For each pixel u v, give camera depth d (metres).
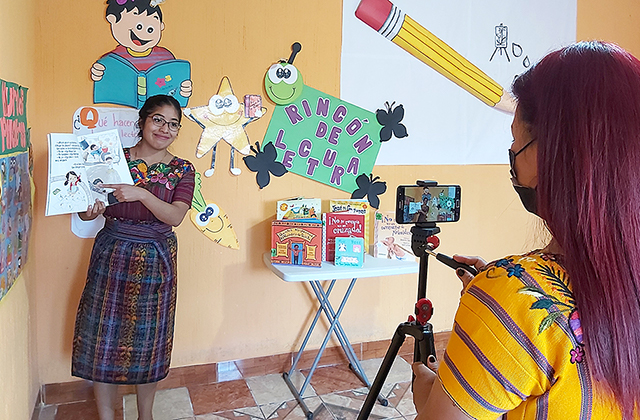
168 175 2.24
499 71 3.16
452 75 3.06
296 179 2.84
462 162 3.17
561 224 0.69
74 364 2.21
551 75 0.73
